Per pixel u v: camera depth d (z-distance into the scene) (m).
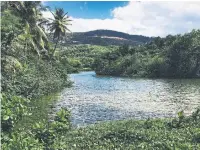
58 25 72.25
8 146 14.38
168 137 17.58
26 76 42.31
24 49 48.31
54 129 18.72
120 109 34.19
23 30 45.66
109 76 107.50
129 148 15.95
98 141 17.38
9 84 35.28
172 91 54.69
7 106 21.09
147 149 15.58
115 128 19.72
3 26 41.81
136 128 20.14
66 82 64.75
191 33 107.94
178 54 102.44
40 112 30.16
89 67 153.50
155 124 21.12
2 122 18.45
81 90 56.16
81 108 34.56
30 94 39.53
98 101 40.94
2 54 37.00
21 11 51.94
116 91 54.97
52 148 15.67
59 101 39.81
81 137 18.06
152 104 38.09
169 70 102.56
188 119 22.56
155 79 91.88
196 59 101.25
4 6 48.47
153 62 106.44
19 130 19.55
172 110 33.47
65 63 121.12
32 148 14.64
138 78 96.94
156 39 137.50
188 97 45.28
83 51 194.00
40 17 58.28
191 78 96.88
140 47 136.38
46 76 52.81
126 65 113.94
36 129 17.56
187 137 17.72
